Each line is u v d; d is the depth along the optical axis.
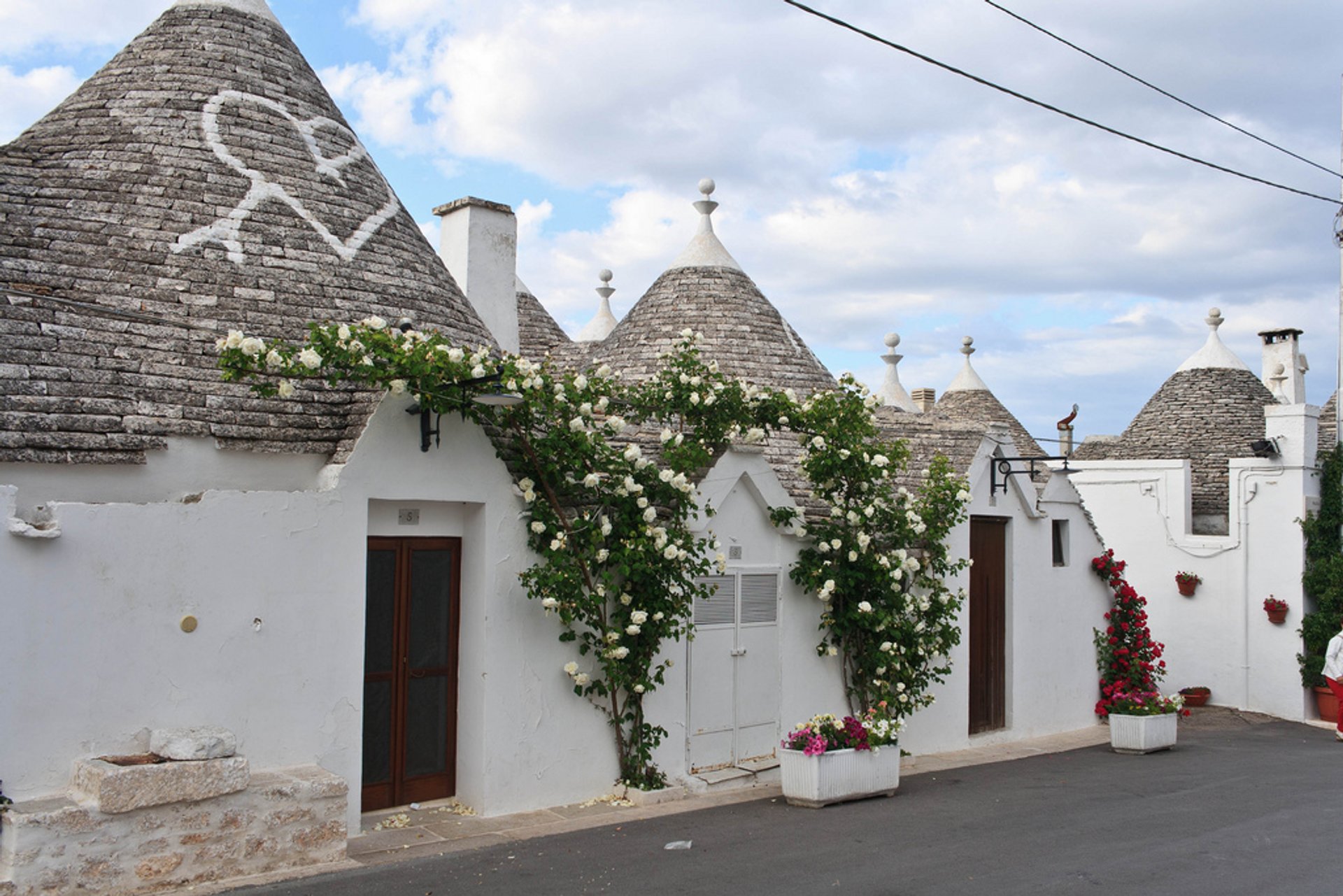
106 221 9.84
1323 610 20.33
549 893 7.51
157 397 8.72
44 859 6.68
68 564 7.40
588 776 10.52
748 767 11.90
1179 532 21.83
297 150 11.45
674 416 12.87
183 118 10.99
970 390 26.80
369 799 9.55
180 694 7.87
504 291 14.90
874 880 8.09
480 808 9.71
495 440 10.05
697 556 10.90
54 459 7.91
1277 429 20.75
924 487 13.91
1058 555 17.72
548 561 10.11
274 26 12.59
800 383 15.69
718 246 17.23
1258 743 16.92
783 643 12.55
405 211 12.36
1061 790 12.17
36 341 8.42
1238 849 9.31
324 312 10.23
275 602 8.40
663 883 7.84
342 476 8.84
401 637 9.77
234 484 8.95
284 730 8.41
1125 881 8.22
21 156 10.14
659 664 11.09
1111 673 18.11
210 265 9.94
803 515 12.71
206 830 7.38
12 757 7.10
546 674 10.21
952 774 13.20
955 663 15.11
